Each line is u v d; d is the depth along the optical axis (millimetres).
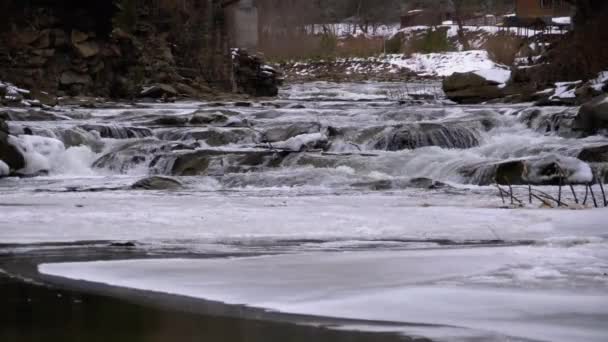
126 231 11766
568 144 23672
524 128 27906
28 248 10125
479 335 5520
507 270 8039
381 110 34500
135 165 25922
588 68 40469
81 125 28875
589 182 19562
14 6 40844
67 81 42219
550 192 17844
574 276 7684
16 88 37969
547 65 42375
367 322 5914
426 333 5582
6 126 25578
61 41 41938
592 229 11555
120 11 44844
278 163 24000
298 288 7203
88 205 15516
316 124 28438
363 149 27391
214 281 7574
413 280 7543
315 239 11031
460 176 21219
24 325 5805
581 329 5688
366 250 9852
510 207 14656
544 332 5602
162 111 35625
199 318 6070
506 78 41875
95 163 26266
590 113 25719
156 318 6047
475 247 10109
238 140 28578
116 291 7121
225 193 18812
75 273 8078
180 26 49531
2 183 22328
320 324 5863
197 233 11594
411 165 22578
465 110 31484
